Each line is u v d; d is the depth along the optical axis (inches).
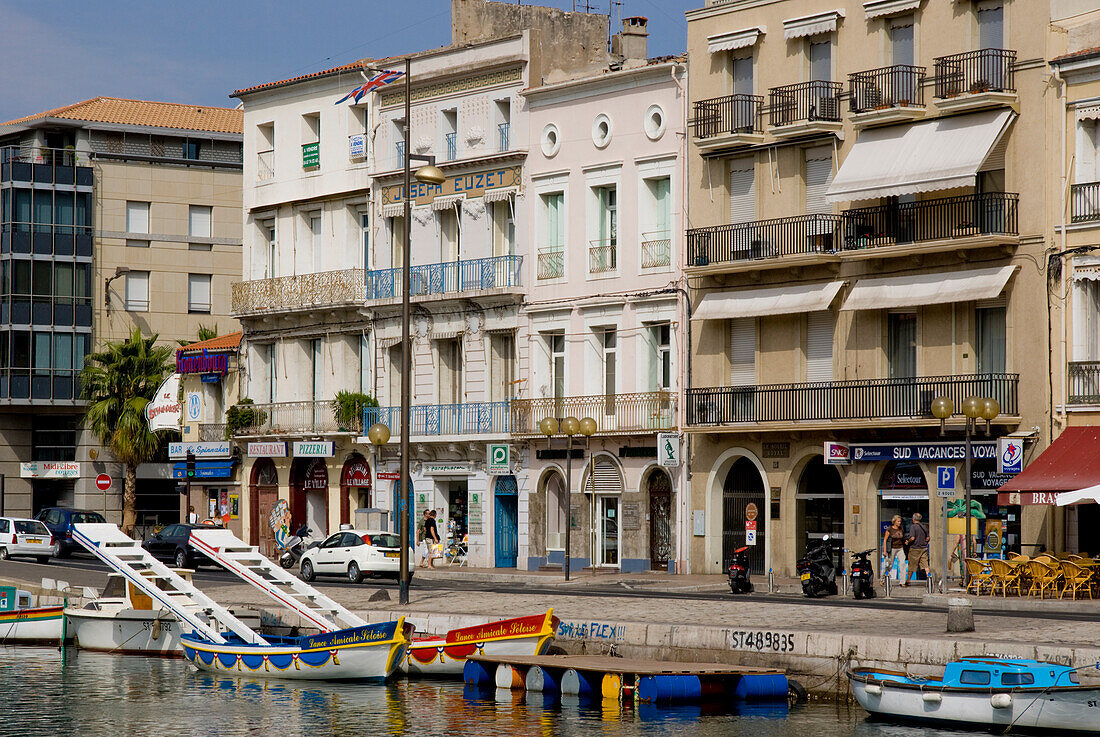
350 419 2394.2
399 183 2368.4
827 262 1779.0
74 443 3228.3
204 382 2773.1
